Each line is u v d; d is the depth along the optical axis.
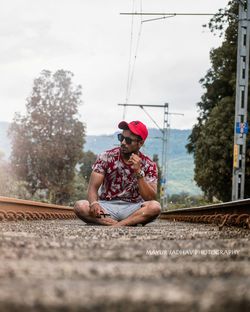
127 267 1.71
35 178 60.62
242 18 18.55
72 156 61.28
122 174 6.60
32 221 8.30
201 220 10.64
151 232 4.30
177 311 1.04
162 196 50.03
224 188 31.61
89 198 6.40
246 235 4.00
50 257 1.96
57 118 61.22
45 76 61.62
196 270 1.65
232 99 30.81
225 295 1.15
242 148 18.39
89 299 1.13
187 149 35.84
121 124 6.35
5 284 1.34
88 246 2.47
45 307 1.06
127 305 1.09
